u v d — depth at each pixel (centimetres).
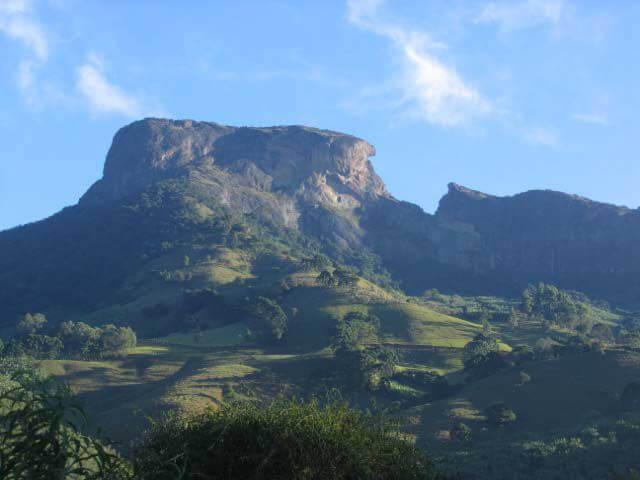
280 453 845
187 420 873
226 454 837
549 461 6359
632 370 10031
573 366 10456
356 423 916
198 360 13175
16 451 638
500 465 6288
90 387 11038
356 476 870
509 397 9581
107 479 694
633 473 1018
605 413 8619
